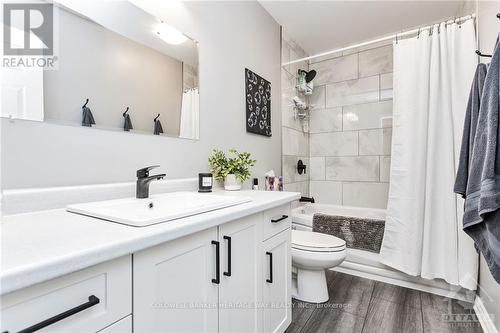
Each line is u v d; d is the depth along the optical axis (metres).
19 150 0.85
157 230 0.66
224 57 1.76
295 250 1.70
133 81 1.20
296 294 1.82
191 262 0.79
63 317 0.48
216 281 0.88
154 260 0.67
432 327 1.47
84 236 0.60
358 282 2.04
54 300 0.48
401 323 1.51
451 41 1.87
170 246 0.72
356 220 2.18
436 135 1.87
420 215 1.88
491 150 0.93
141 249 0.61
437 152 1.87
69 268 0.48
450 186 1.79
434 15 2.39
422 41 1.97
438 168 1.86
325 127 3.11
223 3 1.76
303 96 3.05
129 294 0.61
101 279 0.56
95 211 0.83
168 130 1.37
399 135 2.01
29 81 0.88
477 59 1.75
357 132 2.92
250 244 1.08
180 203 1.26
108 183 1.10
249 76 2.01
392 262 1.97
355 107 2.94
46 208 0.90
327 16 2.40
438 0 2.16
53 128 0.93
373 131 2.83
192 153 1.52
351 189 2.95
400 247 1.94
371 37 2.81
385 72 2.77
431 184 1.86
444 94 1.87
